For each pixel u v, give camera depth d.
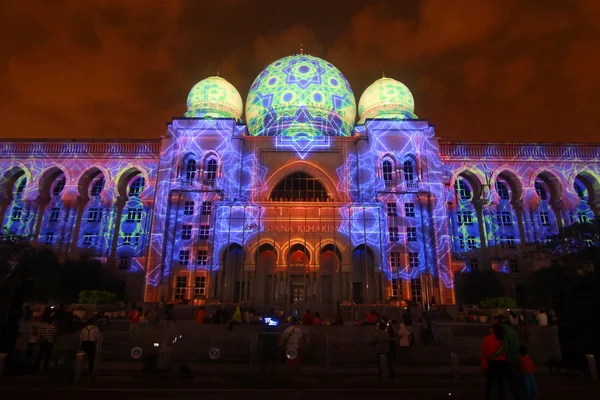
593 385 15.41
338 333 21.83
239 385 14.82
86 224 49.47
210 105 53.31
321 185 48.28
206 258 44.25
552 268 37.12
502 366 10.03
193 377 16.17
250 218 42.25
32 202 48.78
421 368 19.41
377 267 41.22
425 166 47.41
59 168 50.00
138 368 18.22
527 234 48.78
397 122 48.84
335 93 54.44
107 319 28.33
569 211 50.16
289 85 53.69
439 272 43.56
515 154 50.97
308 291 41.66
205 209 45.88
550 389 14.54
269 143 48.72
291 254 43.06
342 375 17.28
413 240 45.44
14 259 36.31
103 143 50.28
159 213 45.12
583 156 51.09
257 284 41.62
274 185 47.66
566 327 18.27
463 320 33.84
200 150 47.47
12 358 17.06
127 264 48.19
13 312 17.45
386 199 46.53
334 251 41.19
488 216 49.53
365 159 47.94
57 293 38.34
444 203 46.09
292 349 17.98
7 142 50.06
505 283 43.44
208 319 27.70
